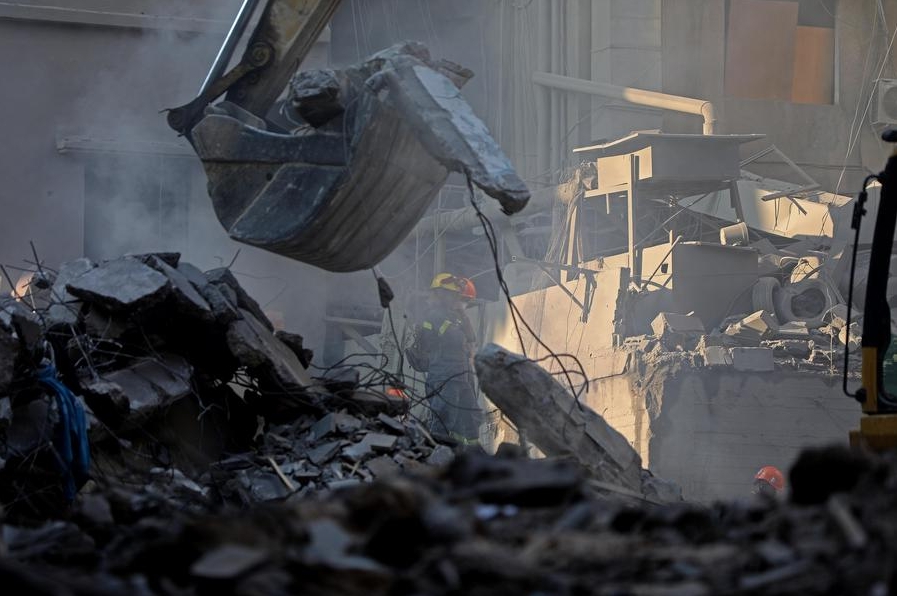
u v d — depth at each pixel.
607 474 32.66
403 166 32.53
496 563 14.20
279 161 33.09
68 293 35.59
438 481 17.22
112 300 34.12
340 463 34.09
